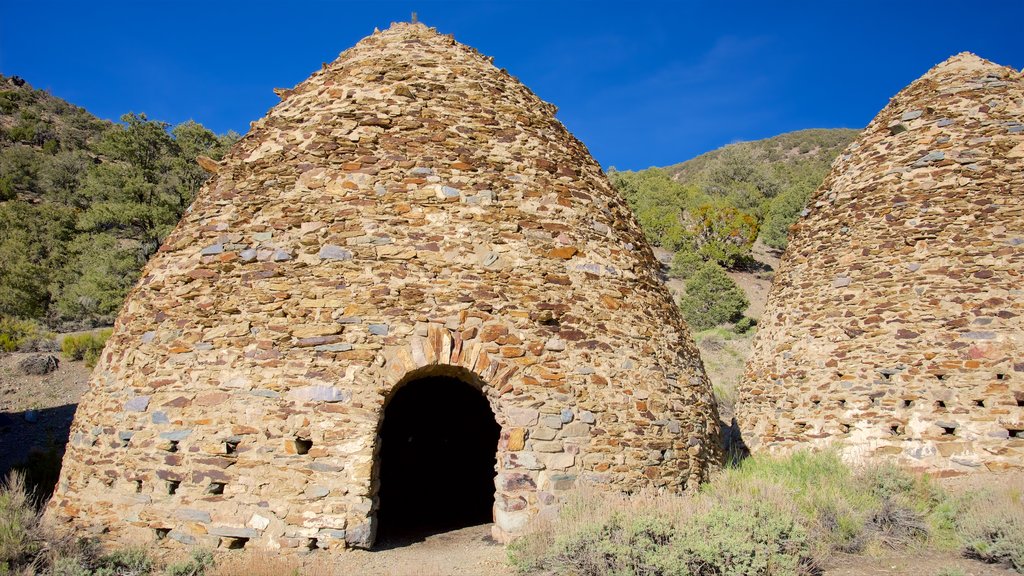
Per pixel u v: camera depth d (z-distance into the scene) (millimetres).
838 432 10969
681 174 125438
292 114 9055
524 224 8312
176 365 7438
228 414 7047
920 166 11742
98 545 6863
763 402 12516
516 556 6336
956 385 10258
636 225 10203
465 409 12852
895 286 11172
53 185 64812
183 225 8656
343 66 9438
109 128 96000
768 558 5875
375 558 6684
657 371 8531
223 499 6836
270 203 8094
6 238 43469
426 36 9961
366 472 6832
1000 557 6438
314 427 6926
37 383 21406
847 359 11250
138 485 7148
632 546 5875
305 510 6719
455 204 8086
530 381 7465
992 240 10742
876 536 7238
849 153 13375
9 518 6898
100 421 7707
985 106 11727
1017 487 8688
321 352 7188
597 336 8125
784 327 12641
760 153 124000
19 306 34031
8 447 15641
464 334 7398
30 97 100125
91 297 33344
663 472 8008
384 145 8320
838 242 12289
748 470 10047
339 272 7531
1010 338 10156
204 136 39094
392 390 7230
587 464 7426
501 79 9742
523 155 8852
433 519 10047
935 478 9977
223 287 7688
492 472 12438
